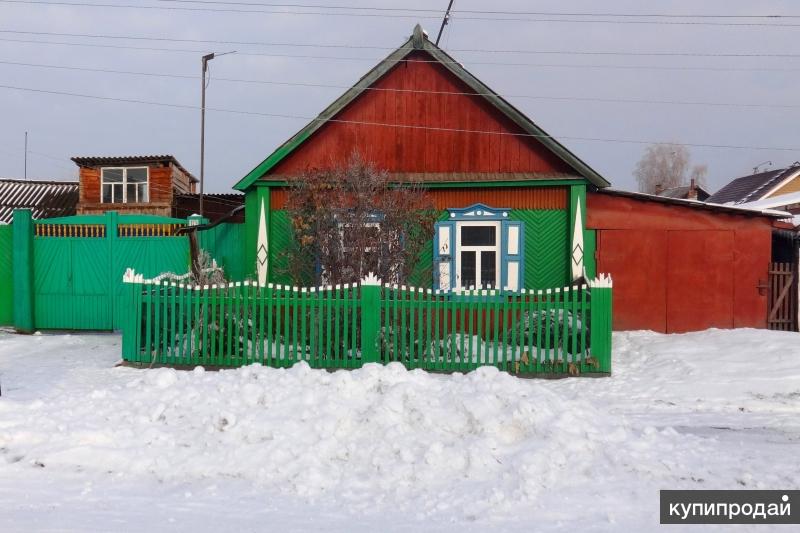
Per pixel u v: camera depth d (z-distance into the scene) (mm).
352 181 10844
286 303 9531
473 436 5656
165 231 13227
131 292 9758
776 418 7207
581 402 6363
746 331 11523
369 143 12875
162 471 5414
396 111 12852
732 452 5828
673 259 12609
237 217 14070
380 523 4445
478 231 12633
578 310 9367
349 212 10734
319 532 4297
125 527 4367
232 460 5469
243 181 12773
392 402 6000
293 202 11117
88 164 26078
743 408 7621
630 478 5125
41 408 6512
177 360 9695
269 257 12891
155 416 6223
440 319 9555
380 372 6703
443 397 6195
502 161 12594
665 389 8375
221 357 9586
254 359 9562
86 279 12992
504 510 4617
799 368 8805
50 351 10992
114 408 6438
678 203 12547
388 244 10781
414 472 5199
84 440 5828
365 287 9406
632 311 12625
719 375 8805
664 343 11078
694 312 12578
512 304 9336
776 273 12531
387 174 11758
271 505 4781
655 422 7039
